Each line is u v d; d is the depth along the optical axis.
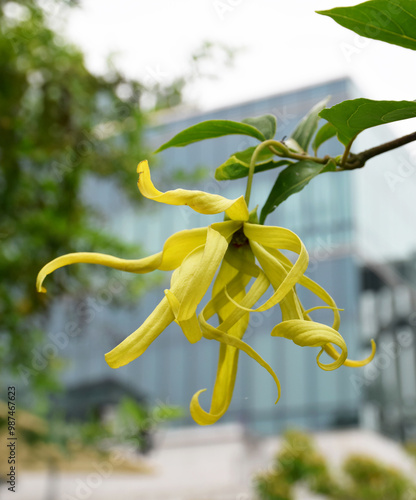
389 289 14.76
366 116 0.76
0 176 5.27
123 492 11.55
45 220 5.11
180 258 0.69
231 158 0.98
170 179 6.23
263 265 0.71
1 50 4.86
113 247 5.46
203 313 0.73
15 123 5.11
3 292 5.06
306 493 10.70
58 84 5.29
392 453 12.84
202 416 0.69
